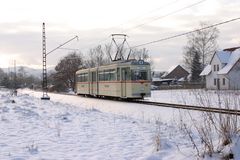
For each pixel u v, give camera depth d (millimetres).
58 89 85000
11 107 19609
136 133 10664
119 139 9625
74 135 10344
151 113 19797
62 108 20984
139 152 7895
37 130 11336
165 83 108750
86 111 19312
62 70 84688
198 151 6801
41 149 8281
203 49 76500
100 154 7770
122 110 22531
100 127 12164
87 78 40500
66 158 7367
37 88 102625
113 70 32812
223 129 7027
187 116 16969
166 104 25281
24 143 9023
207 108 9820
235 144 6570
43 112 17531
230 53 67125
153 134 10258
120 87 31578
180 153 7211
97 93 36969
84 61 88250
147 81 30484
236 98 8664
